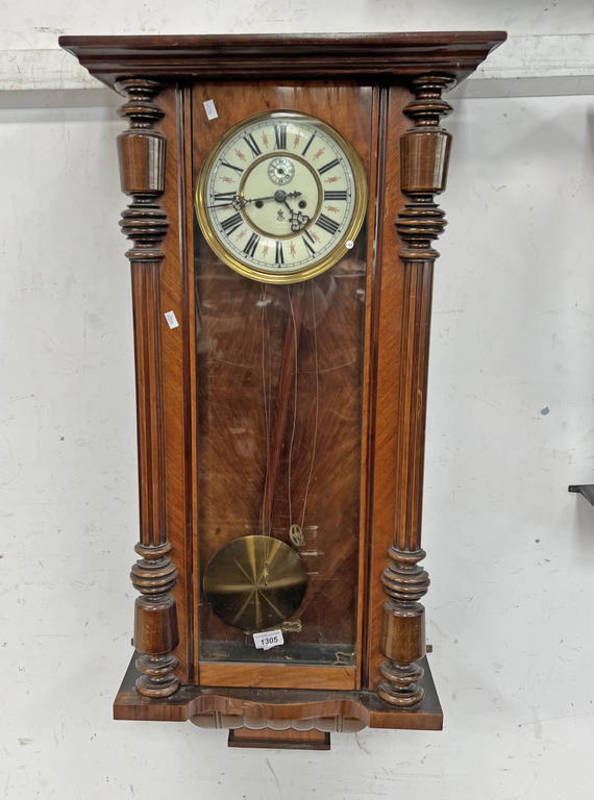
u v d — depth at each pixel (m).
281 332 0.86
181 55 0.74
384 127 0.79
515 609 1.11
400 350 0.82
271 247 0.83
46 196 1.03
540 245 1.02
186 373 0.84
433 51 0.73
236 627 0.90
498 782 1.15
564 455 1.07
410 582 0.84
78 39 0.72
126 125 1.01
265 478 0.88
